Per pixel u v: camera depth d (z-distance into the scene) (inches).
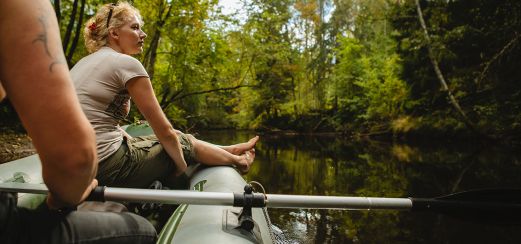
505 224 53.0
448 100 464.4
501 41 434.9
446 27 484.7
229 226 42.4
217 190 61.8
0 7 20.8
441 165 228.8
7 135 251.3
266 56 541.0
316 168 212.4
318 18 832.3
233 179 70.1
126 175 61.1
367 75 650.2
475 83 462.0
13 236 25.2
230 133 754.2
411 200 51.0
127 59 57.4
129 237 34.6
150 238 37.6
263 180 169.8
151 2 342.6
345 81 730.2
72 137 22.0
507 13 433.1
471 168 213.3
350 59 731.4
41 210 28.9
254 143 87.5
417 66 506.6
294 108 824.9
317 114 799.1
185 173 80.0
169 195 41.2
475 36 452.1
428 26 495.2
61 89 21.8
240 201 43.1
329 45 835.4
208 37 392.2
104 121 57.3
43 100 21.3
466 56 474.3
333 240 90.3
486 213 52.7
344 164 233.1
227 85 497.4
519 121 400.2
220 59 408.8
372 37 753.6
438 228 100.2
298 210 117.0
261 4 480.7
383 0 620.7
